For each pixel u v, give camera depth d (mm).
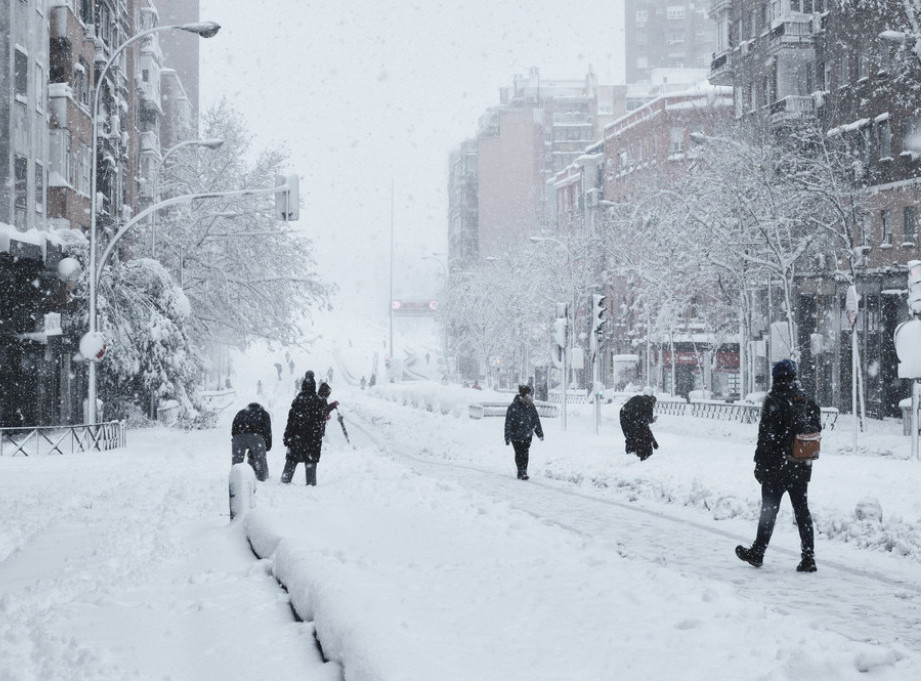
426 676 5180
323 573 7750
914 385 23375
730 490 16750
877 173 50781
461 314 106000
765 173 47938
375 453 27125
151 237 44562
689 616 6836
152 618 7750
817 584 9914
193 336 55375
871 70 51562
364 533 10977
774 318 58000
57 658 6703
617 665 5719
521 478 21828
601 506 16594
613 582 8078
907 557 11422
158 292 42969
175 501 16750
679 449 25500
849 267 52594
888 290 50188
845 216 45812
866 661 5680
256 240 57000
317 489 17125
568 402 74438
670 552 11797
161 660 6574
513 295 91000
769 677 5418
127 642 7027
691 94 86562
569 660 5852
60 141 39438
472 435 36031
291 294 57812
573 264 82500
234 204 56688
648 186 65500
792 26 59594
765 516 10688
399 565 9109
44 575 10062
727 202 48531
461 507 13438
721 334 66000
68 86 40062
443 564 9242
